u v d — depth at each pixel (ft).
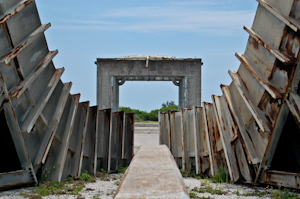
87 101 36.88
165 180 11.95
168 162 16.24
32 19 28.66
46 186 27.61
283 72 25.08
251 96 29.48
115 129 42.88
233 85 32.81
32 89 27.71
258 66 28.55
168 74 86.69
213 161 33.99
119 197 9.75
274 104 26.35
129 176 12.67
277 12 24.94
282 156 30.04
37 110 27.78
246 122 30.37
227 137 32.35
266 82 26.68
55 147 32.07
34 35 27.78
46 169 30.50
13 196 23.72
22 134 26.25
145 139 74.74
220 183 30.86
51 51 32.24
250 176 29.27
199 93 86.58
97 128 38.06
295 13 23.99
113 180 34.14
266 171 27.78
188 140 39.29
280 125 26.17
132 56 90.63
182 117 39.47
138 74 86.33
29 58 27.71
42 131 29.99
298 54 22.95
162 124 45.42
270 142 26.68
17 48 25.21
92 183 31.76
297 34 23.31
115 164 41.98
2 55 24.58
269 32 26.96
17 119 25.79
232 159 31.55
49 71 31.53
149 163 16.01
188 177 35.88
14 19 25.48
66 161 33.50
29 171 27.53
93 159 37.37
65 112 33.60
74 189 27.50
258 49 28.55
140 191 10.34
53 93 31.71
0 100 23.77
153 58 86.48
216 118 33.76
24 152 26.61
